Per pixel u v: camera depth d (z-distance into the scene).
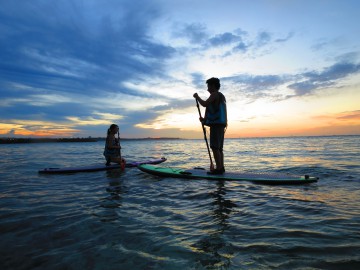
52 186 5.55
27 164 10.71
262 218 3.12
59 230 2.78
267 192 4.58
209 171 6.43
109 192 4.81
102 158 13.98
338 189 4.80
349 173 6.70
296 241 2.39
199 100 6.11
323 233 2.59
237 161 11.20
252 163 10.16
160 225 2.90
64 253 2.21
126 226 2.88
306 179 5.39
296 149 20.14
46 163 11.17
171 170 6.69
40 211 3.54
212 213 3.36
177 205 3.79
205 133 6.27
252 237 2.50
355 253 2.12
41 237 2.58
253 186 5.11
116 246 2.33
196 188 4.98
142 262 2.03
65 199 4.29
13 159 13.35
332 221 2.97
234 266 1.93
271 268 1.89
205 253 2.16
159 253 2.17
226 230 2.71
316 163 9.41
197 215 3.28
